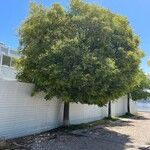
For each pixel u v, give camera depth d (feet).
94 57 48.98
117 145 48.11
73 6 55.77
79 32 52.60
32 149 39.75
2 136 43.65
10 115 45.16
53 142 45.34
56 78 48.19
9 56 75.87
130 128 72.13
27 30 52.65
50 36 51.39
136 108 136.67
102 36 53.52
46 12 53.36
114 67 50.80
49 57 48.78
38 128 52.65
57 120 58.85
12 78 75.31
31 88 49.83
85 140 49.62
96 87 49.65
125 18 59.62
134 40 61.11
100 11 56.08
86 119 74.23
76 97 50.85
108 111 90.38
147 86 116.47
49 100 54.85
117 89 54.19
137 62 58.80
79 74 47.42
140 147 48.14
